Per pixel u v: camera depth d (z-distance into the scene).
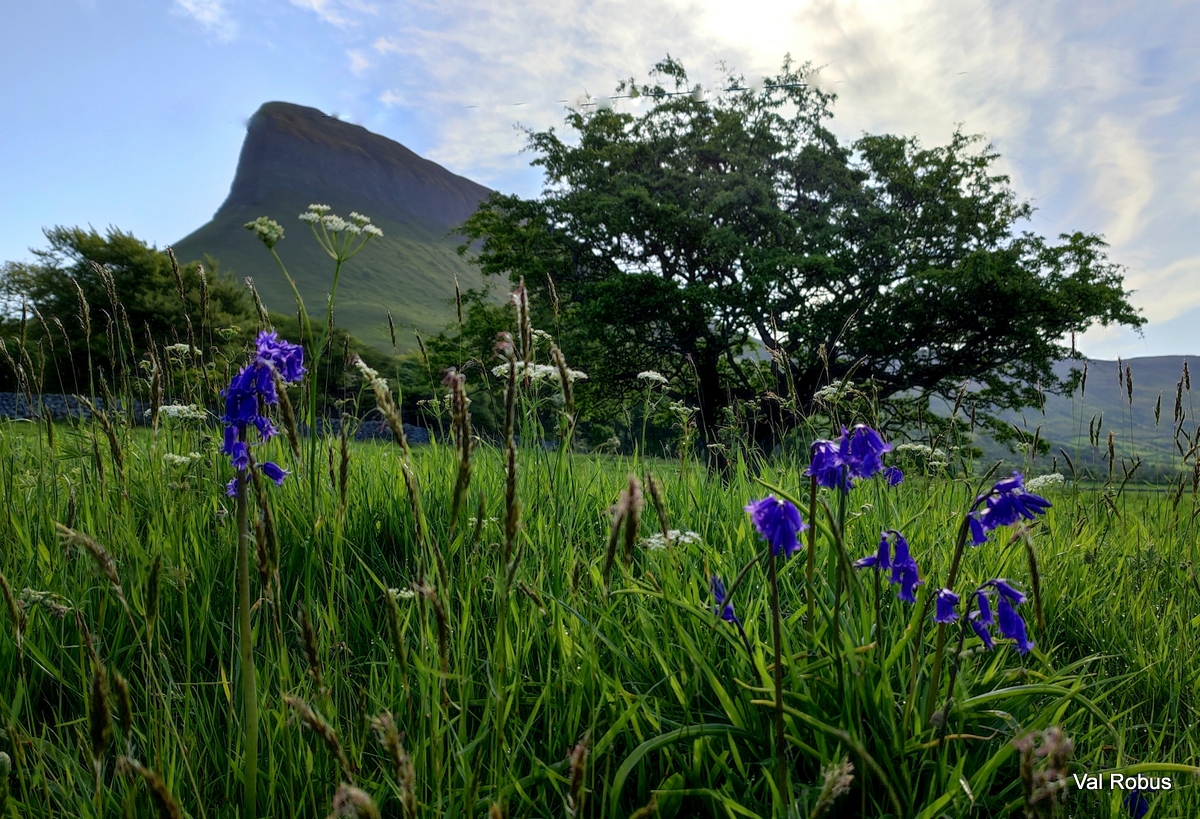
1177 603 3.86
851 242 26.58
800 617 2.77
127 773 1.57
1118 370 5.36
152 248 28.25
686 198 27.09
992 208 27.41
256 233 3.27
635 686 2.46
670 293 23.59
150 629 1.75
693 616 2.63
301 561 3.27
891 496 4.38
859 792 2.02
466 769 1.88
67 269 25.56
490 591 3.11
